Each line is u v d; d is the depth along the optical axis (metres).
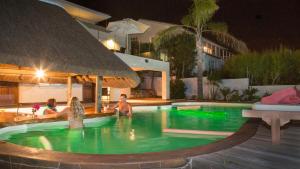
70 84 14.62
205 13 22.66
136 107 16.53
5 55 8.38
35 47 9.86
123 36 23.94
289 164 4.59
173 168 4.42
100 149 6.83
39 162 4.53
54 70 9.61
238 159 4.75
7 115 10.94
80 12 22.06
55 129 9.66
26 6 12.18
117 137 8.34
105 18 24.12
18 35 9.86
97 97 12.23
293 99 6.33
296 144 5.66
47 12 13.05
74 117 9.70
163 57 24.73
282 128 7.05
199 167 4.46
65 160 4.46
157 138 8.10
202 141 7.54
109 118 12.12
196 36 23.91
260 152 5.13
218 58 37.31
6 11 10.78
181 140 7.72
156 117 13.75
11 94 16.33
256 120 8.45
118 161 4.39
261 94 22.31
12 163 4.77
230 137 6.12
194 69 30.97
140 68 20.83
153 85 30.45
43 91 17.98
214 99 23.83
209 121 12.34
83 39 13.02
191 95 26.48
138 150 6.69
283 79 22.50
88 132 9.31
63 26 12.86
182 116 14.16
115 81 15.12
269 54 23.16
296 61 22.08
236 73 24.67
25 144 7.46
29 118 9.64
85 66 10.77
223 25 23.81
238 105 19.06
